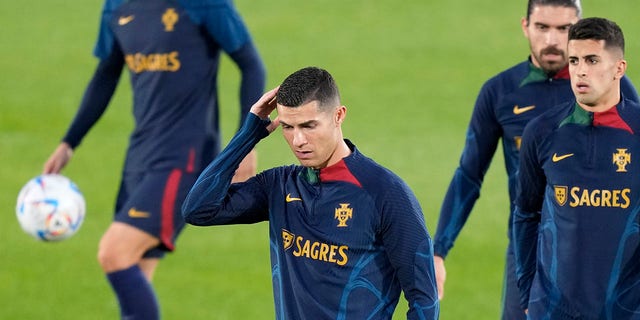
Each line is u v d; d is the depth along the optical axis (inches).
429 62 2500.0
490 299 1416.1
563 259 852.6
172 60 1181.1
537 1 968.9
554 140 855.1
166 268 1531.7
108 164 1969.7
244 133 789.9
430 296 753.6
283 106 732.0
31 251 1598.2
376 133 2105.1
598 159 840.3
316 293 762.2
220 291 1453.0
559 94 990.4
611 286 844.0
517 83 1003.9
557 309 860.6
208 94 1204.5
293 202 772.6
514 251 927.0
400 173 1907.0
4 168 1947.6
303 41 2650.1
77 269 1537.9
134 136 1204.5
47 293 1453.0
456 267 1523.1
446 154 1991.9
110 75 1247.5
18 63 2539.4
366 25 2736.2
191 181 1184.2
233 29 1180.5
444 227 1027.9
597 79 820.6
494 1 2854.3
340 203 757.9
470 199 1032.8
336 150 761.0
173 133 1182.9
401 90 2342.5
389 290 767.1
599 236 839.7
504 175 1883.6
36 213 1155.9
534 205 890.1
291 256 772.6
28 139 2101.4
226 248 1609.3
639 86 2277.3
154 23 1183.6
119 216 1160.8
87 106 1244.5
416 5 2854.3
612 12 2687.0
